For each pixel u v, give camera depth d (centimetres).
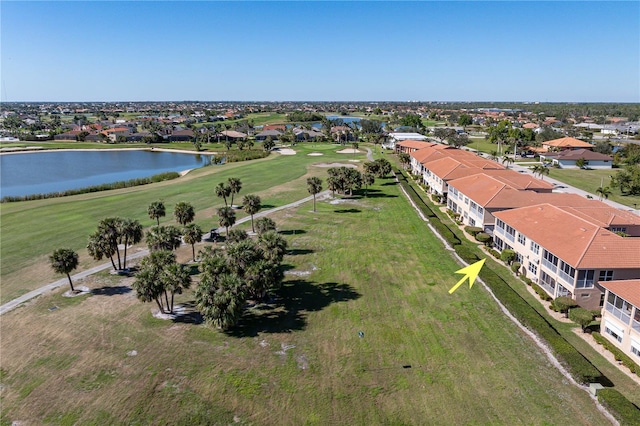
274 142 19025
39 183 11694
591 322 3722
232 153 15650
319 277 4781
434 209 7919
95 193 9438
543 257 4472
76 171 13525
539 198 6203
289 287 4528
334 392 2912
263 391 2912
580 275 3909
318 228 6581
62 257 4222
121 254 5444
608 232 4216
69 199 8669
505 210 5816
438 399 2845
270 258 4219
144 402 2786
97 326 3703
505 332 3656
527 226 4909
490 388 2952
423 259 5341
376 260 5288
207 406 2764
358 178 8569
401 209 7788
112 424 2606
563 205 5900
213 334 3609
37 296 4266
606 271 3906
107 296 4275
